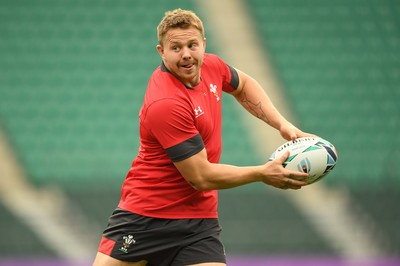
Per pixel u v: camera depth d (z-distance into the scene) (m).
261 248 41.75
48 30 58.84
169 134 15.48
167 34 15.16
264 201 43.78
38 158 50.56
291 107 53.06
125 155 51.09
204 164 15.57
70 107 54.56
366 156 49.72
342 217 43.50
